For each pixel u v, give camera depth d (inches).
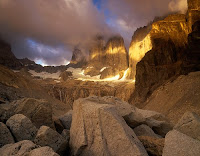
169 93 1375.5
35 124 297.0
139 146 205.0
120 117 245.8
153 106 1408.7
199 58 1450.5
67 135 281.0
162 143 232.7
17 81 1015.0
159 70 1857.8
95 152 211.8
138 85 2065.7
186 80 1331.2
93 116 239.0
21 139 238.7
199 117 232.2
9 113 299.4
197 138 201.5
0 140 221.1
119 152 199.0
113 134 214.7
